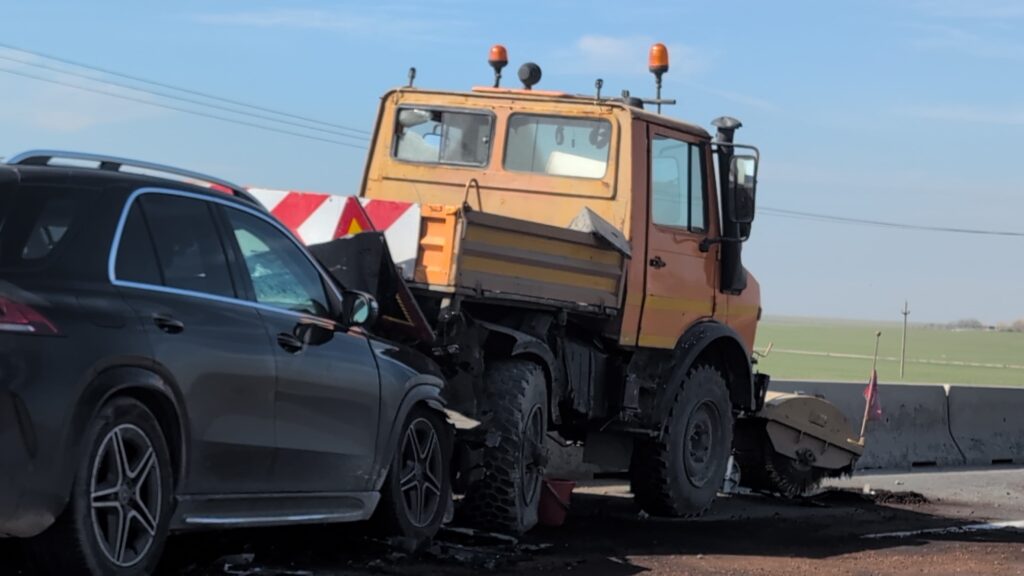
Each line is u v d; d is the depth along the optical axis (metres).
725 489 13.99
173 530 6.44
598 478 14.40
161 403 6.27
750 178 12.09
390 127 12.04
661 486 11.68
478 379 9.42
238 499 6.77
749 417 13.53
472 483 9.32
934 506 13.63
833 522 11.84
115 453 5.98
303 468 7.21
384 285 8.78
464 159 11.75
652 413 11.55
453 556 8.24
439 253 9.14
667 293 11.55
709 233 12.22
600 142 11.27
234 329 6.70
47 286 5.84
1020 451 19.83
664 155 11.63
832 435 14.00
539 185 11.40
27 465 5.55
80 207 6.18
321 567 7.52
